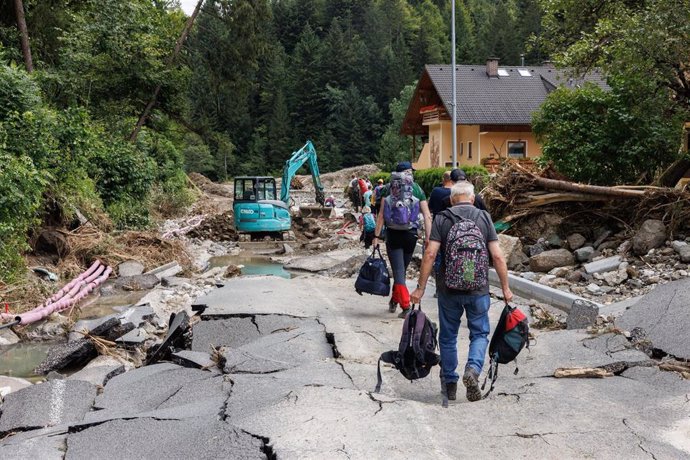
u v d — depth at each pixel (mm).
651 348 6957
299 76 111812
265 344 7809
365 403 5469
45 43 28062
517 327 5609
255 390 6012
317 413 5215
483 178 19141
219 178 101500
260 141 108438
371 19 134625
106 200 20828
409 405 5430
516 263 13516
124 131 29078
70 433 5332
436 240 5676
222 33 33594
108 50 26953
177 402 6059
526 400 5586
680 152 16516
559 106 17172
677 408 5348
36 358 8727
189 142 95438
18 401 6207
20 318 10023
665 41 13148
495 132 44562
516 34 96938
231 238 25688
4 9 26500
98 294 13180
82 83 26406
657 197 12719
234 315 9164
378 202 9359
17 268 12398
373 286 9219
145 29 28625
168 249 17594
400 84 107562
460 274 5445
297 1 138125
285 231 25391
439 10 145000
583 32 15961
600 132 16359
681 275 10742
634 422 5062
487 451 4531
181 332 8109
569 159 16469
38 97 16469
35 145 15211
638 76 14625
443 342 5719
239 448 4668
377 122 107500
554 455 4477
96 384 6805
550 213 14234
